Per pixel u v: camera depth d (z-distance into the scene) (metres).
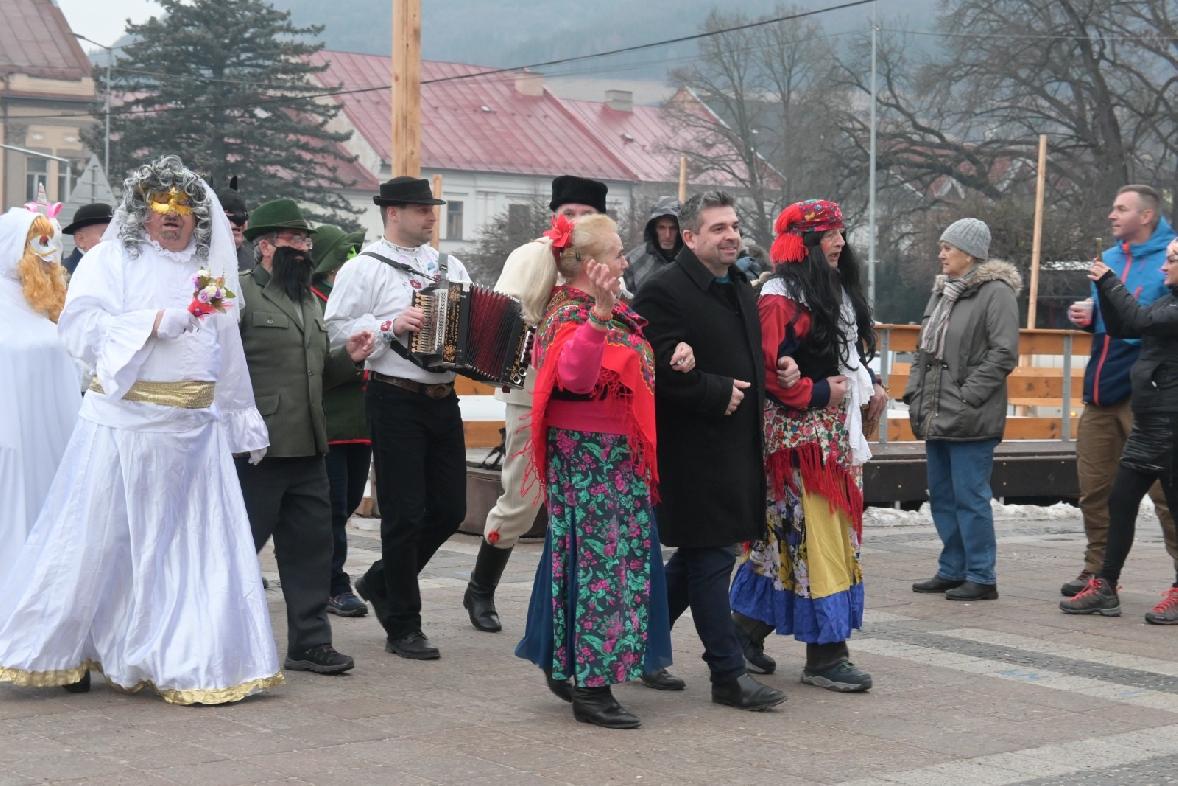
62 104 66.88
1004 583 9.28
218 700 5.87
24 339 6.77
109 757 5.11
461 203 76.94
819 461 6.28
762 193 58.19
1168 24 44.94
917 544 10.88
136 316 5.90
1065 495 12.94
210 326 6.11
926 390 8.77
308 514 6.62
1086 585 8.68
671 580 6.33
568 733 5.60
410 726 5.65
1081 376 15.09
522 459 7.32
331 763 5.11
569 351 5.55
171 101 58.53
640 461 5.74
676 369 5.80
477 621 7.54
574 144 80.88
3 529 6.62
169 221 6.05
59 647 5.96
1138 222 8.61
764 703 5.99
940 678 6.65
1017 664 6.96
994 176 49.78
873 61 49.34
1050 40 45.75
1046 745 5.55
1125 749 5.52
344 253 8.69
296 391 6.56
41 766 4.98
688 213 6.05
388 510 6.85
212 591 6.02
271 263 6.69
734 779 5.05
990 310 8.62
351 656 6.92
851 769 5.20
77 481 6.03
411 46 11.09
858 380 6.46
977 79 47.28
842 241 6.43
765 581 6.46
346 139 60.66
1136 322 8.01
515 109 82.06
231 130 58.12
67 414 6.90
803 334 6.24
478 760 5.20
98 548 5.97
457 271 7.20
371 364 6.85
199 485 6.11
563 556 5.77
